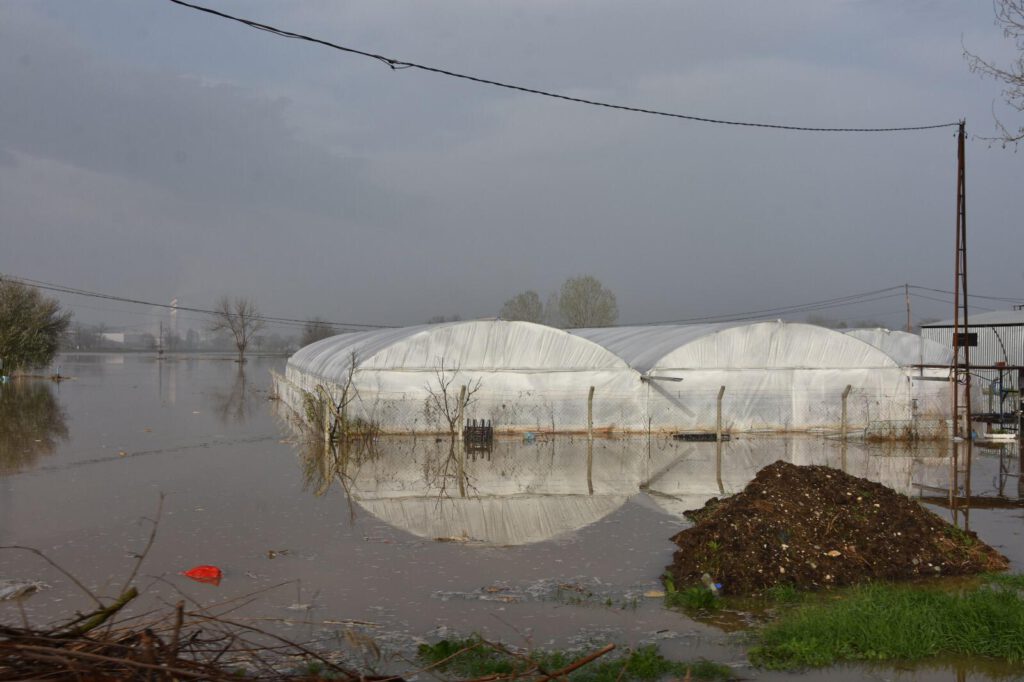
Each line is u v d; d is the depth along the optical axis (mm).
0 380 47469
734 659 7359
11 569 9758
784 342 25234
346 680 5012
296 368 37750
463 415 22688
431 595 9055
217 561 10258
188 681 4363
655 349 26922
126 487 15227
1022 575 9594
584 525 12633
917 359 32344
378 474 17234
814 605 8695
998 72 11008
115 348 175625
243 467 17828
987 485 16391
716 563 9602
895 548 10109
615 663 7020
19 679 4086
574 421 24016
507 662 7012
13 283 51000
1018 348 34938
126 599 4754
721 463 19312
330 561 10367
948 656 7340
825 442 23469
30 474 16516
